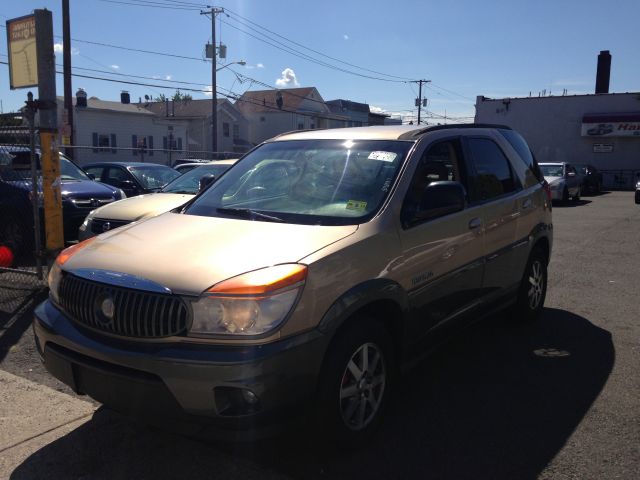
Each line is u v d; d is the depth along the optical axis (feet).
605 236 39.83
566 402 13.20
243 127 168.66
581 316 19.93
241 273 9.55
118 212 23.67
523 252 17.48
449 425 12.12
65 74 65.82
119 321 9.67
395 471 10.42
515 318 18.76
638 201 69.05
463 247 13.94
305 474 10.33
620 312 20.40
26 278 23.39
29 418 12.37
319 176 13.37
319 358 9.79
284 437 11.56
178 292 9.39
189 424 9.39
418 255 12.23
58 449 11.18
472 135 16.06
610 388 13.93
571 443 11.36
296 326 9.43
